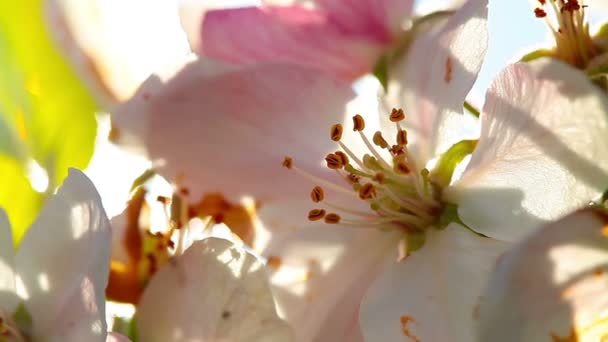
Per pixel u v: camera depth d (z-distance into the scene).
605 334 0.15
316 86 0.18
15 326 0.18
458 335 0.17
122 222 0.18
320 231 0.18
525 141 0.17
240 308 0.17
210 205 0.18
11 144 0.19
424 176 0.18
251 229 0.18
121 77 0.19
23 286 0.18
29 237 0.18
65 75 0.19
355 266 0.18
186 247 0.18
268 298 0.17
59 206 0.17
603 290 0.15
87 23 0.19
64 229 0.17
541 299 0.15
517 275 0.15
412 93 0.18
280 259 0.18
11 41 0.19
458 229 0.18
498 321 0.15
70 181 0.17
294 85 0.18
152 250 0.18
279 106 0.18
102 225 0.17
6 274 0.18
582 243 0.15
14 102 0.19
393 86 0.18
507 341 0.15
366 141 0.18
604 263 0.15
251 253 0.17
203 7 0.18
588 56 0.18
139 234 0.18
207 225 0.18
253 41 0.18
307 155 0.18
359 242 0.18
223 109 0.18
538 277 0.15
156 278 0.17
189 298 0.17
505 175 0.17
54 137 0.19
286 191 0.18
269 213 0.18
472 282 0.18
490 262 0.18
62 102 0.19
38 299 0.18
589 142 0.17
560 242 0.15
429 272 0.18
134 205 0.18
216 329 0.17
